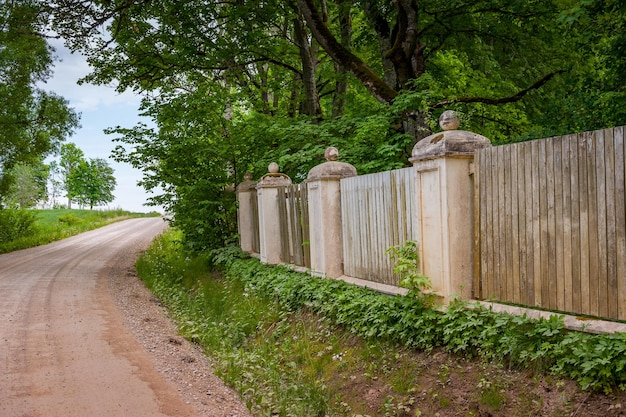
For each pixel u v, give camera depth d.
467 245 5.59
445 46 14.08
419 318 5.65
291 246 10.12
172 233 25.61
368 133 10.27
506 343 4.63
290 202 10.02
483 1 12.46
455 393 4.67
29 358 5.76
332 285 7.72
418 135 10.41
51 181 92.69
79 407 4.42
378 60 16.33
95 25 13.26
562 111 11.94
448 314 5.30
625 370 3.74
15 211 26.16
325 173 8.24
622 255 4.01
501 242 5.14
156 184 13.58
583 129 10.77
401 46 10.91
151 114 13.21
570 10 8.12
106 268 14.62
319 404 5.34
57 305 8.77
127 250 20.09
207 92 13.90
